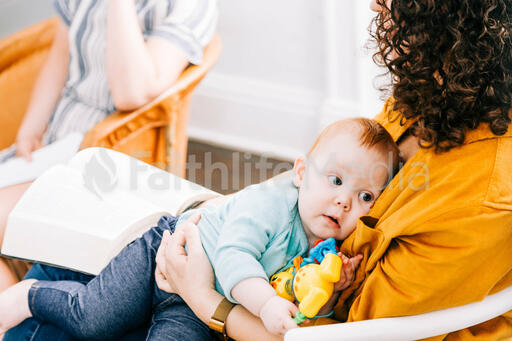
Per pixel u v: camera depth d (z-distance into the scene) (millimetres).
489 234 808
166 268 1078
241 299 978
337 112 2639
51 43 2176
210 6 1959
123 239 1296
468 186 815
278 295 982
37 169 1698
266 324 938
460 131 822
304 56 2629
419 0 819
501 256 843
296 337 887
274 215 1053
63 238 1307
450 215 822
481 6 781
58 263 1319
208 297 1031
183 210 1402
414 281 867
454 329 906
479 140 826
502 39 785
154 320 1140
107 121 1794
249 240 1021
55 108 2021
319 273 944
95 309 1142
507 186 805
